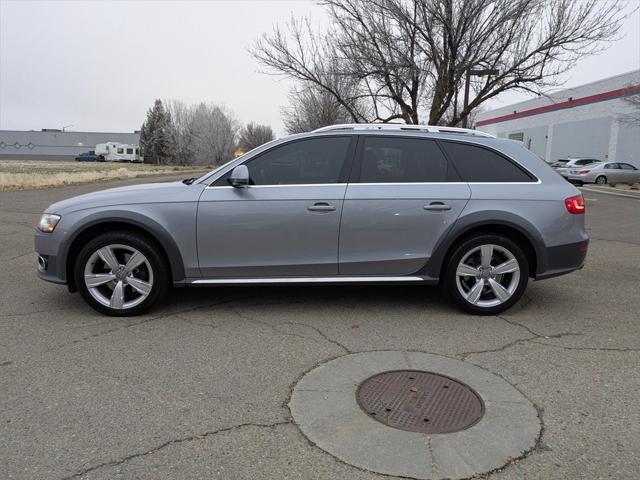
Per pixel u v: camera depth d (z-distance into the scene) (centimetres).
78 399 319
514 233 480
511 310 501
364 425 291
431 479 247
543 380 350
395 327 449
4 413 302
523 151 492
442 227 468
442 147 483
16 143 11519
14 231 958
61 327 442
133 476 248
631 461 262
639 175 2966
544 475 251
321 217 461
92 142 11531
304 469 254
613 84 3872
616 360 383
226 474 250
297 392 330
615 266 706
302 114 3183
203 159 8406
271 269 469
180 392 329
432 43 1291
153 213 454
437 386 339
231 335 427
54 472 250
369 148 479
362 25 1356
